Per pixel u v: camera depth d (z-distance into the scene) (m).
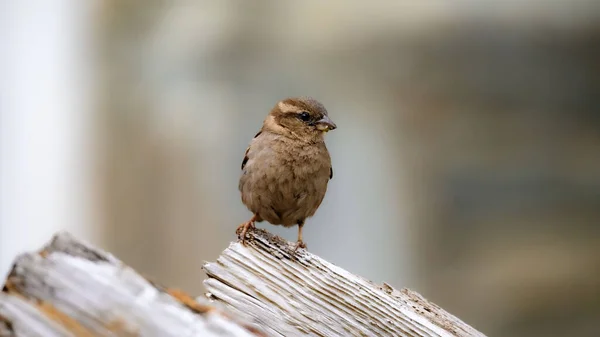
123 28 14.58
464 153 13.81
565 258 13.51
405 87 13.84
